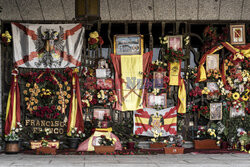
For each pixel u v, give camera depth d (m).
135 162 8.20
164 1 11.40
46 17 11.38
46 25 11.26
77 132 10.98
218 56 11.50
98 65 11.38
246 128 11.30
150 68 11.41
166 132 11.26
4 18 11.27
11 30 11.48
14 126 10.88
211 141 11.12
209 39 11.58
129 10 11.44
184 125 11.56
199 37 11.76
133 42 11.45
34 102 11.23
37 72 11.28
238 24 11.54
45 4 11.34
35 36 11.22
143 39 11.63
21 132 11.11
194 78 11.52
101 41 11.45
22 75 11.16
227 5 11.47
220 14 11.52
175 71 11.36
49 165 7.63
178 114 11.54
